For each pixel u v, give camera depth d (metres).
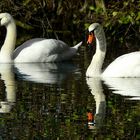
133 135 11.89
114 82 16.75
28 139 11.70
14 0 25.84
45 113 13.48
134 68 17.36
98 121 12.84
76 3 25.64
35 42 21.38
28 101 14.54
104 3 23.86
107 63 19.61
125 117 13.08
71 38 25.41
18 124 12.70
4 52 21.09
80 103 14.30
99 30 18.03
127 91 15.47
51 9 26.27
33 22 26.64
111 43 23.83
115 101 14.45
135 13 22.66
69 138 11.75
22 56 20.95
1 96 15.08
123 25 24.45
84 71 18.64
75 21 25.08
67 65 20.11
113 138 11.73
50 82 16.78
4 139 11.70
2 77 17.70
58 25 26.61
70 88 15.90
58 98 14.77
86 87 16.05
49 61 21.08
